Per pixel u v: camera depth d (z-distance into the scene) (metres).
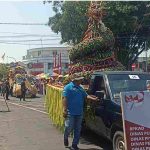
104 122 10.04
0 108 24.03
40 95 46.31
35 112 21.11
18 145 11.29
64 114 10.59
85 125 11.82
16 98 39.03
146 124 8.17
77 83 10.67
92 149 10.63
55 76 17.77
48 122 16.28
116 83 10.37
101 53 12.98
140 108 8.20
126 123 8.14
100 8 13.37
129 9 30.20
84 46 12.91
